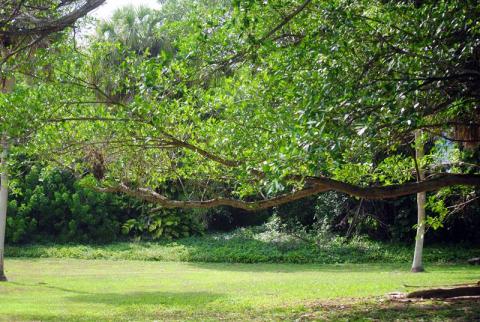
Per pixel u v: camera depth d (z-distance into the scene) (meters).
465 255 26.28
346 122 7.30
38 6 7.23
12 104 8.53
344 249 27.62
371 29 8.20
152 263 25.84
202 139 10.39
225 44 7.77
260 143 8.68
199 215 32.03
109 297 13.80
